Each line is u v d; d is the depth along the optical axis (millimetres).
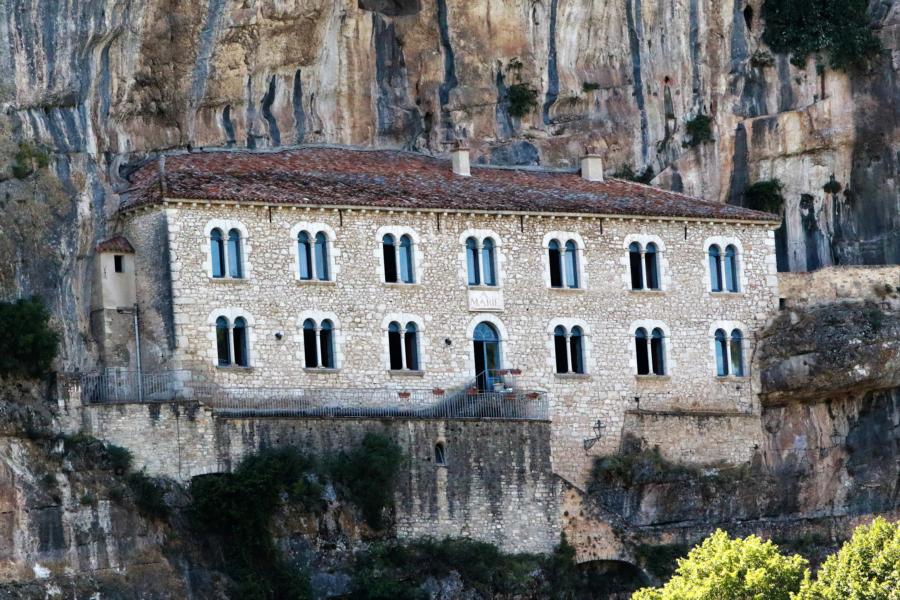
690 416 134125
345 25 134875
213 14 127750
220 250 122375
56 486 110562
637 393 133250
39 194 117500
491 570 121688
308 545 116812
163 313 120812
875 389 138125
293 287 123875
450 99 139625
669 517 132500
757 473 135375
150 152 127750
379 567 118500
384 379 125750
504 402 128125
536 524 124812
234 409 120625
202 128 130750
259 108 132750
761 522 132625
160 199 120500
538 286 131375
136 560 111750
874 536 111750
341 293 125375
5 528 108750
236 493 114812
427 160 136875
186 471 115312
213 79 129750
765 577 111500
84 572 110312
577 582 125000
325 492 118000
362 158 134250
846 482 138250
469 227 129750
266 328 122750
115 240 122188
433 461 122500
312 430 119625
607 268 133500
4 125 117062
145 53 125625
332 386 124250
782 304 139000
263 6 129750
